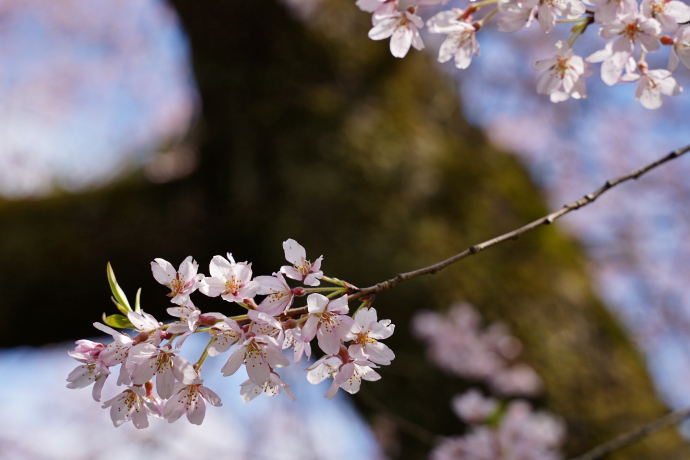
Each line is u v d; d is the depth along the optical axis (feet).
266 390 3.31
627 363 6.32
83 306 6.96
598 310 6.72
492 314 6.11
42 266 6.86
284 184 6.89
